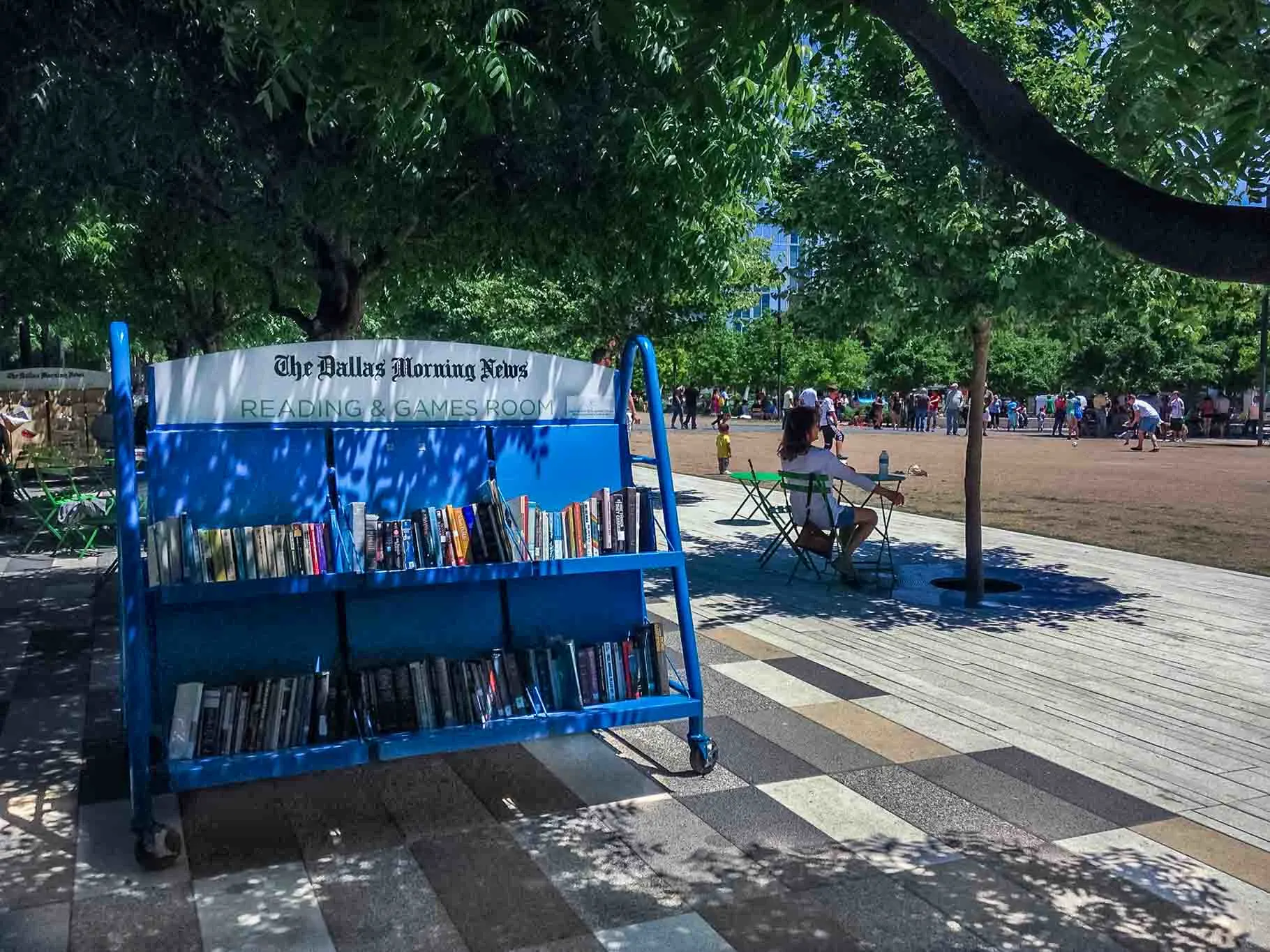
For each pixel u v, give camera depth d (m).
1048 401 54.03
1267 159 3.33
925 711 5.70
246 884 3.72
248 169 7.95
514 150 7.75
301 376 4.50
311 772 4.81
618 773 4.80
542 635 4.84
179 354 22.38
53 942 3.31
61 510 11.69
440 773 4.81
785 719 5.56
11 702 5.83
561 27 6.65
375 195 7.64
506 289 21.17
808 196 8.35
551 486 4.91
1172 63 3.29
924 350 61.84
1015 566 10.37
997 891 3.69
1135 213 2.53
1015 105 2.74
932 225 7.52
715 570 10.13
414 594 4.62
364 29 3.78
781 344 54.91
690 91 3.76
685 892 3.67
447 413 4.77
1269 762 4.97
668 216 8.23
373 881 3.75
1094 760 4.96
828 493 9.17
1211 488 18.17
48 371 19.73
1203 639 7.38
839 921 3.47
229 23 5.60
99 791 4.57
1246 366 43.19
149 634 4.22
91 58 6.94
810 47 5.78
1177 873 3.83
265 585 4.00
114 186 8.08
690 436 35.22
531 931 3.40
